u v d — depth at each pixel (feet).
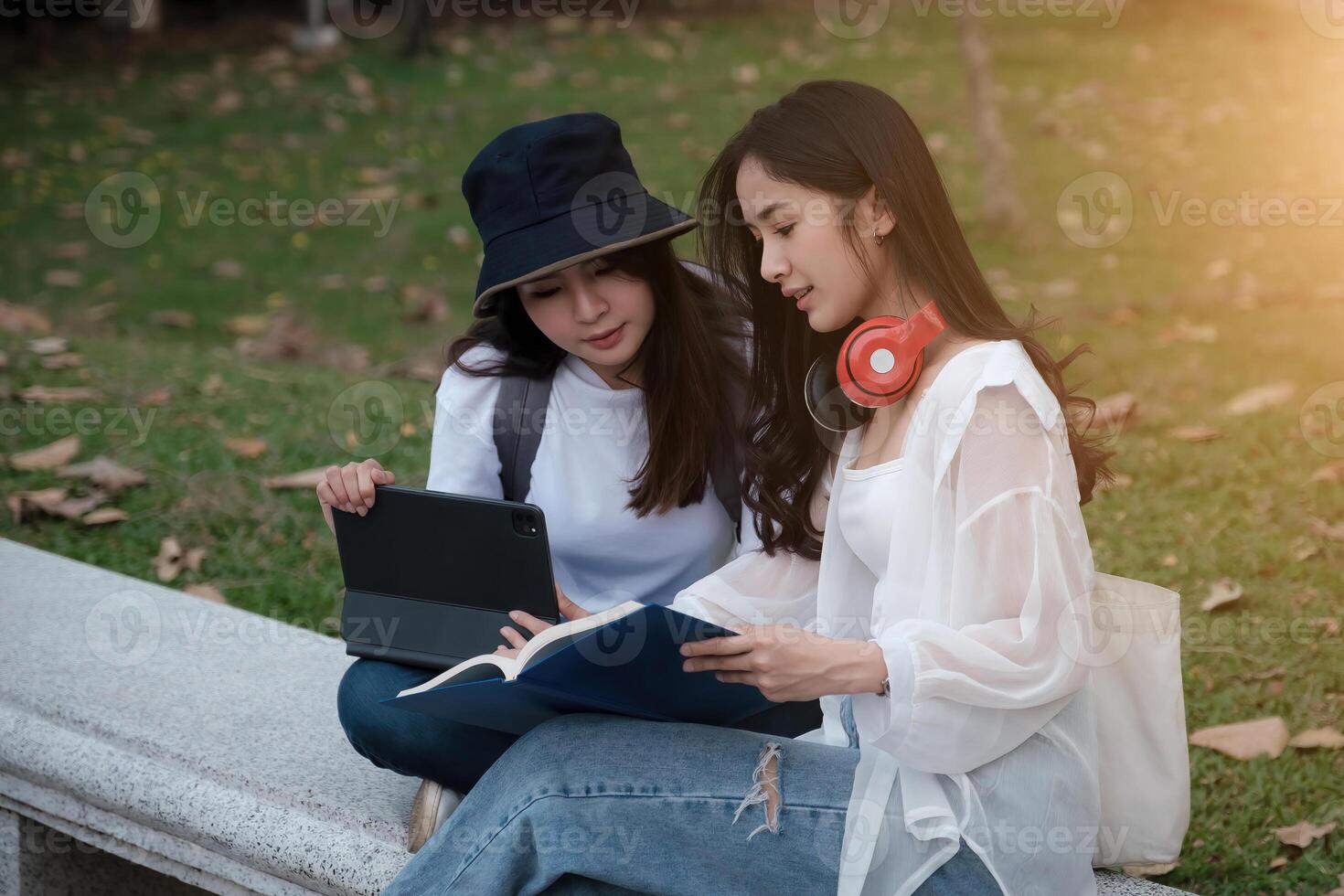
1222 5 37.88
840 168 6.23
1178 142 26.27
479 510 6.87
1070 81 31.12
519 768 6.26
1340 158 24.75
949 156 26.08
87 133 30.91
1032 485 5.93
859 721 6.04
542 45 37.35
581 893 6.32
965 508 5.98
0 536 13.04
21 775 8.22
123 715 8.31
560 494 7.70
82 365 17.69
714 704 6.44
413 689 6.16
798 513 7.31
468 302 21.18
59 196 26.89
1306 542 11.73
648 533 7.72
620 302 7.10
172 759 7.88
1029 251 21.29
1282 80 30.40
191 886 9.25
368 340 19.53
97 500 13.61
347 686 7.17
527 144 7.05
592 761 6.16
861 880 5.88
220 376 17.43
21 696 8.54
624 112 30.35
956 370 6.14
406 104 32.17
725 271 7.22
